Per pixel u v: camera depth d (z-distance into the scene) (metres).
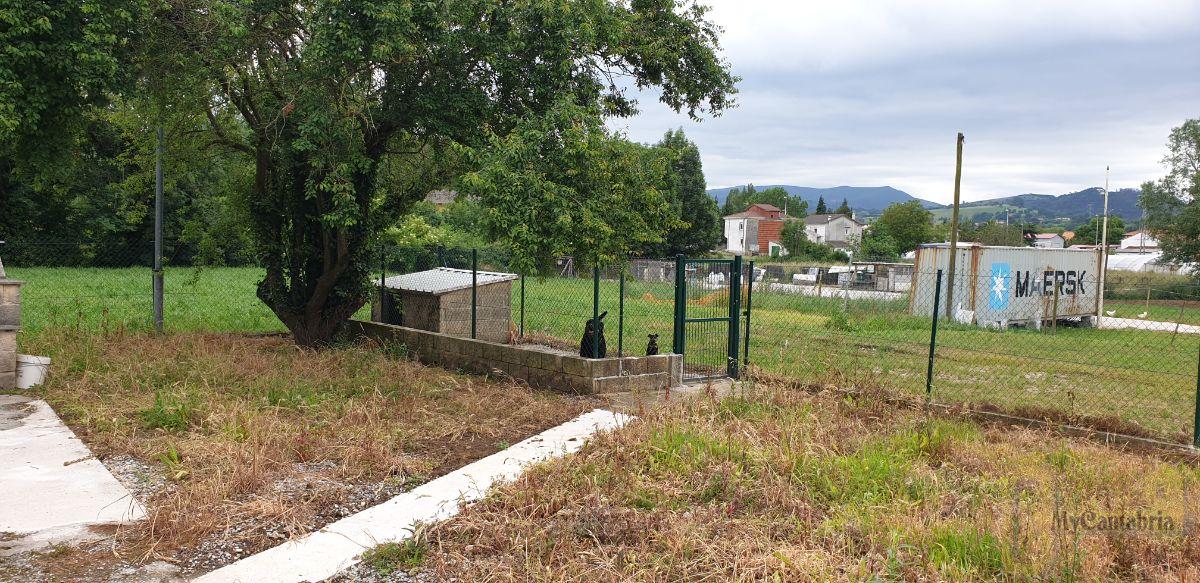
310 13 10.79
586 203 10.38
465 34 10.87
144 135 14.30
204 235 14.84
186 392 8.45
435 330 12.87
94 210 28.44
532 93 11.44
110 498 5.54
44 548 4.71
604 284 15.44
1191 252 44.81
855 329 19.16
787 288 23.95
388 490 6.00
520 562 4.67
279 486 5.89
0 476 5.96
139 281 23.81
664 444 6.77
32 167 12.22
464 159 11.46
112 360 10.20
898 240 70.19
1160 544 4.87
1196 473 6.85
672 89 13.48
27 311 15.98
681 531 4.98
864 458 6.50
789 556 4.60
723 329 11.62
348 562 4.68
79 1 9.95
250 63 11.86
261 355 11.27
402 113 11.61
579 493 5.84
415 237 27.00
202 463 6.29
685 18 13.13
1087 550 4.67
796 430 7.15
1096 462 6.99
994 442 7.80
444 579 4.47
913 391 10.01
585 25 10.74
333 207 12.34
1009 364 13.91
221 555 4.75
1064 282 24.62
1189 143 46.22
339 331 13.66
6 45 9.49
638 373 10.41
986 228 74.81
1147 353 16.19
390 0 10.24
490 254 21.09
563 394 10.15
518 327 14.84
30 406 8.23
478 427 7.97
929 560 4.64
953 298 22.64
